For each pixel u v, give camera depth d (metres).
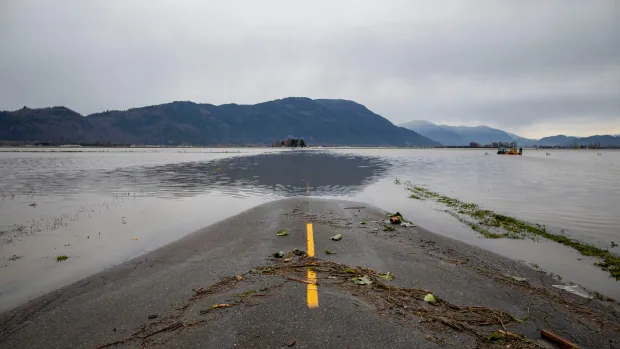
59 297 5.54
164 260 7.32
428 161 61.19
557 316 4.93
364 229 10.11
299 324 4.39
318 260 7.03
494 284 6.10
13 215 12.85
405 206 15.12
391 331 4.27
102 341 4.21
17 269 6.96
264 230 9.82
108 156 77.75
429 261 7.29
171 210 13.86
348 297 5.15
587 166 53.19
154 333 4.32
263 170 36.56
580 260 8.00
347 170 37.16
